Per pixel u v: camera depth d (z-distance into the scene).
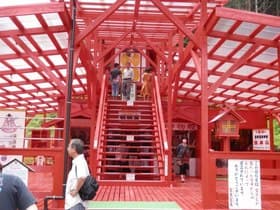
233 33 8.00
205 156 7.50
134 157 12.73
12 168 7.21
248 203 7.32
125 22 11.73
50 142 16.64
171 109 11.91
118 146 11.58
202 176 7.46
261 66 10.36
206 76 7.73
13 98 15.97
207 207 7.32
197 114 15.98
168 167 11.06
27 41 9.00
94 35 12.55
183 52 10.23
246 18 7.27
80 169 4.67
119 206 7.24
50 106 18.38
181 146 13.56
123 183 10.65
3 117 8.54
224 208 7.41
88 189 4.69
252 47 8.11
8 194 2.52
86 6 10.61
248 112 16.80
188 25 11.30
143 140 12.38
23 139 8.77
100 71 13.87
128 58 17.33
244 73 11.79
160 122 12.20
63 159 7.12
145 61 17.34
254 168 7.45
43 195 7.54
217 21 7.41
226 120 11.95
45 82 13.34
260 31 7.77
